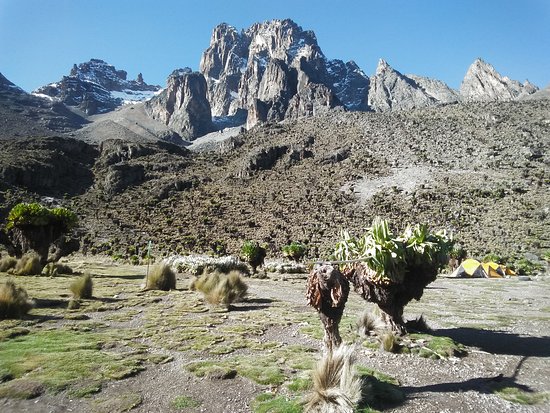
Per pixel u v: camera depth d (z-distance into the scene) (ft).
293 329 25.27
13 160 324.19
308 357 18.74
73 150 406.62
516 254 162.81
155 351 19.98
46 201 290.76
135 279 57.93
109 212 286.46
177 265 72.08
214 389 15.11
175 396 14.52
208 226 258.37
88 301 34.42
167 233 247.09
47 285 44.52
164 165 387.96
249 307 33.88
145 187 346.54
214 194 327.67
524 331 25.44
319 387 13.76
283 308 33.37
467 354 19.58
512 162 316.19
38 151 361.92
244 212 284.20
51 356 18.37
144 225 263.08
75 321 26.63
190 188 345.51
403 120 449.48
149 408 13.66
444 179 300.20
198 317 28.76
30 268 57.88
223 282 36.17
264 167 382.22
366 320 23.03
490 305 39.04
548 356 19.48
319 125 477.77
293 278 68.44
